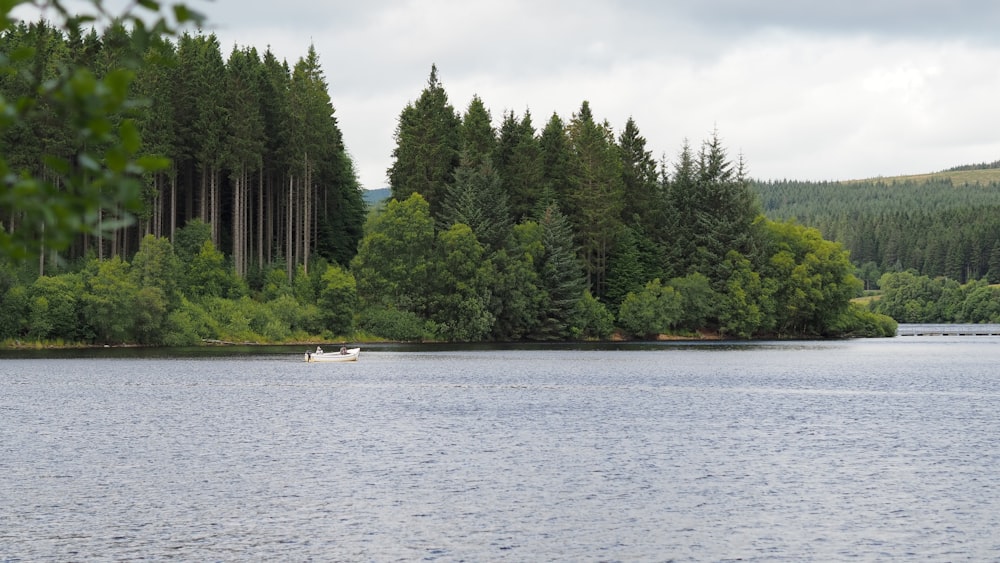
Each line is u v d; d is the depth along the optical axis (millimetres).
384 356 106375
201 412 53625
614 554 25188
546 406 57500
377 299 132375
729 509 30188
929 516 29344
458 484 33719
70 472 35719
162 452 40156
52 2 5816
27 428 46906
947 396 65125
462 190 139500
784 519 28953
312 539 26516
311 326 126000
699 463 38094
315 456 39312
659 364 95562
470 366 91312
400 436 44906
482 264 132875
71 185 5941
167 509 29891
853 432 47156
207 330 117562
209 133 121312
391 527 27766
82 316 109688
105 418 50844
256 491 32469
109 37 6016
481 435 45344
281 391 65812
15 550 25281
